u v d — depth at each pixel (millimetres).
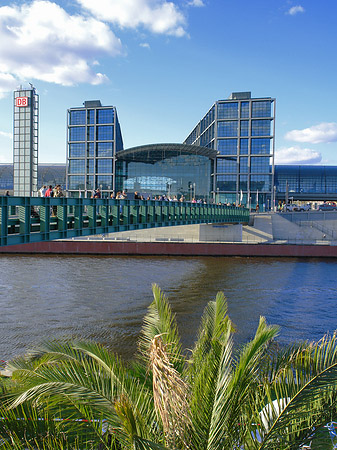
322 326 27359
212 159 127750
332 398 5473
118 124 141625
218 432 5359
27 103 59562
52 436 5305
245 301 34344
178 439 5051
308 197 154250
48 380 5898
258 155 125875
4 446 5133
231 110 127500
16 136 60312
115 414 5551
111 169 131500
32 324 26562
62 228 24297
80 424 5656
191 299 34625
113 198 31500
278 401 5699
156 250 68250
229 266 55688
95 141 132250
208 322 9297
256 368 7250
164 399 4906
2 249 68062
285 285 41562
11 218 21531
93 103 137375
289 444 5285
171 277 45406
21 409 5656
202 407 5590
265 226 86062
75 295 35031
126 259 62625
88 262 58188
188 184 123250
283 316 29828
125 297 34500
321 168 159875
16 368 7367
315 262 61719
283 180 155875
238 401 6156
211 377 5973
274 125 125312
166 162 124438
